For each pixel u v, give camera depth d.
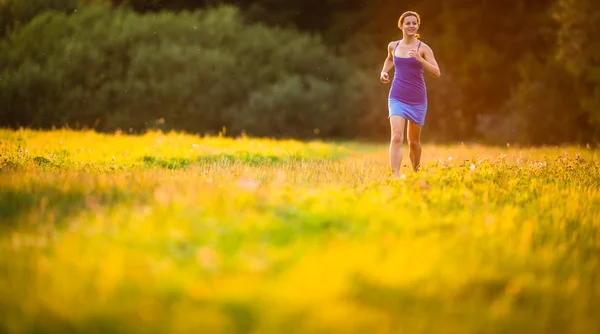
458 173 16.03
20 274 7.25
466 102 64.06
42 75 52.91
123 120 55.41
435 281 7.50
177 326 5.93
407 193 12.58
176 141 32.22
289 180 15.55
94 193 12.13
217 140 35.56
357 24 70.19
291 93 59.50
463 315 6.84
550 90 50.75
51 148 26.03
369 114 62.44
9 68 53.69
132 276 6.83
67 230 9.05
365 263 7.58
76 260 7.34
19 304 6.43
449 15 65.25
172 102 56.41
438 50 65.06
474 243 9.19
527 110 51.91
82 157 23.48
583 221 11.73
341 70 63.78
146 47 56.75
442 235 9.42
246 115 58.59
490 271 8.06
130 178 13.95
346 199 11.10
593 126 48.81
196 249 7.78
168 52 56.53
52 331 5.98
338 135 63.03
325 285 6.89
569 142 50.22
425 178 14.71
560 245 9.92
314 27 71.62
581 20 42.91
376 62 65.88
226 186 12.42
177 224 8.68
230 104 59.50
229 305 6.38
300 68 62.56
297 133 60.38
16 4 57.38
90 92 54.72
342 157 29.78
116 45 56.66
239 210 9.76
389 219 9.79
